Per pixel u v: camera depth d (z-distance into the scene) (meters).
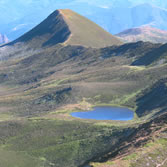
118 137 98.06
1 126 135.62
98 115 141.50
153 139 40.44
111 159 40.94
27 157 105.56
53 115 146.25
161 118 55.31
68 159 98.75
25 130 128.50
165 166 32.97
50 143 113.38
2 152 110.75
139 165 33.47
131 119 130.38
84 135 113.00
